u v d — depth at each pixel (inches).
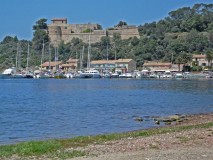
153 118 1708.9
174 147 850.8
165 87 4741.6
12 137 1243.8
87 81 6688.0
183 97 3142.2
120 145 893.8
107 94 3636.8
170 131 1135.6
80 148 869.8
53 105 2529.5
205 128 1160.2
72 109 2245.3
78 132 1337.4
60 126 1501.0
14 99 3110.2
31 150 832.9
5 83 6102.4
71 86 5132.9
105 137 1058.1
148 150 821.2
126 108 2285.9
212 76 7647.6
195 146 860.6
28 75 7829.7
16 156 786.2
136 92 3887.8
